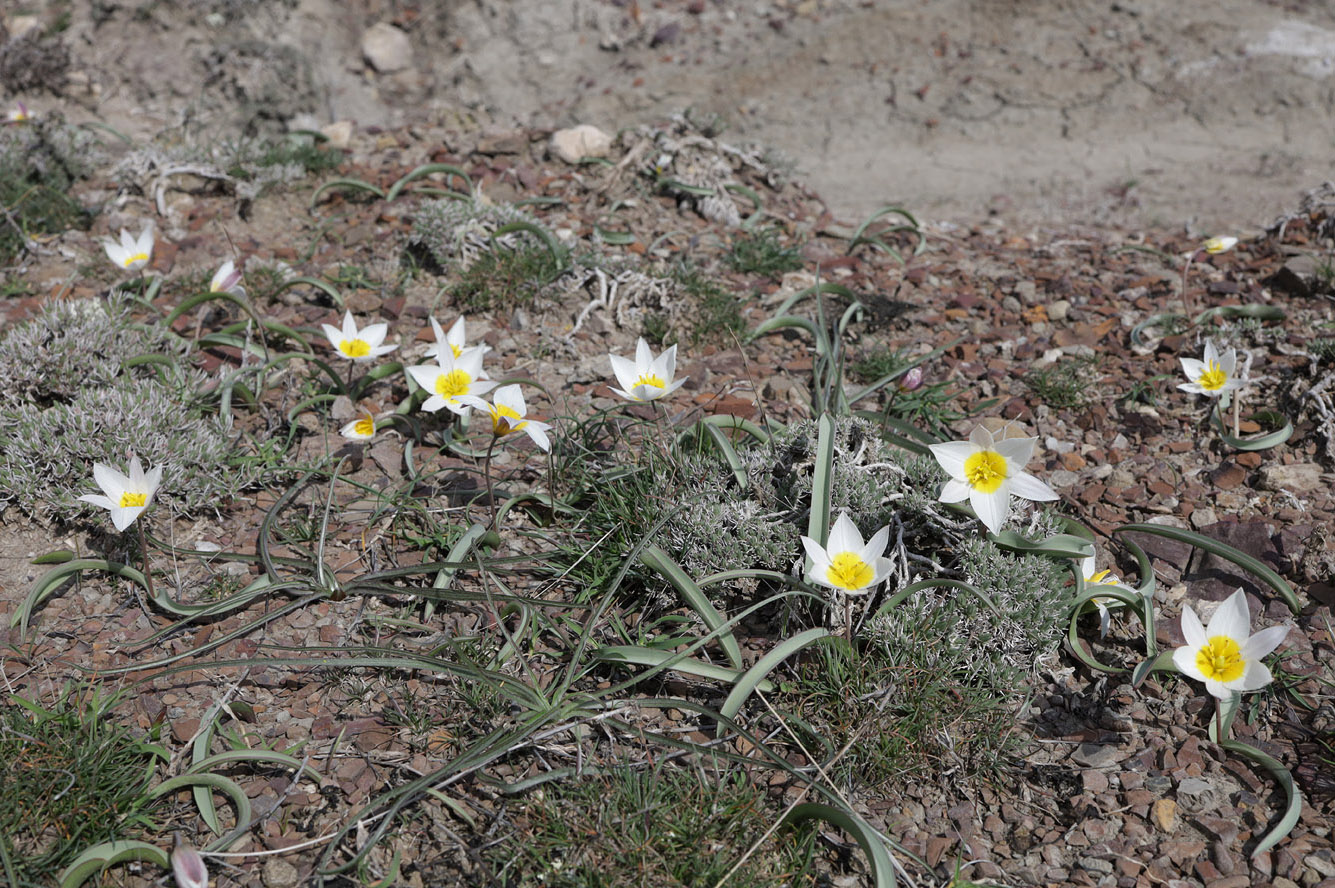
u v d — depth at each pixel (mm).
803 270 1415
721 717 923
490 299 1311
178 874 850
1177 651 909
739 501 1032
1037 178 2037
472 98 2436
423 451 1142
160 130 1975
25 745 917
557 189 1611
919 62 2436
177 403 1129
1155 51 2379
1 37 2117
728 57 2510
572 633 997
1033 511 1037
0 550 1046
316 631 1003
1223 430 1126
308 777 931
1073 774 943
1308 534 1057
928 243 1587
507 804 914
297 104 2160
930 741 946
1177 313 1313
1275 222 1499
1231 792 932
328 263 1383
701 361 1250
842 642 965
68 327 1164
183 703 962
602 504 1053
